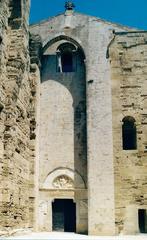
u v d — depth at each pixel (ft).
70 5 95.55
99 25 92.53
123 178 84.48
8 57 74.59
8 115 69.41
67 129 88.99
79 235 77.77
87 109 87.10
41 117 90.22
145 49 91.61
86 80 89.10
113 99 88.94
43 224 84.12
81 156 86.89
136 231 81.71
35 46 88.17
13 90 71.41
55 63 93.50
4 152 67.36
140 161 85.20
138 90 89.15
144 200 83.20
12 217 68.49
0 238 61.16
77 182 85.61
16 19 77.10
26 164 80.12
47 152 88.12
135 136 87.76
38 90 88.94
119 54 91.66
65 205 88.22
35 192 82.23
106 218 80.23
